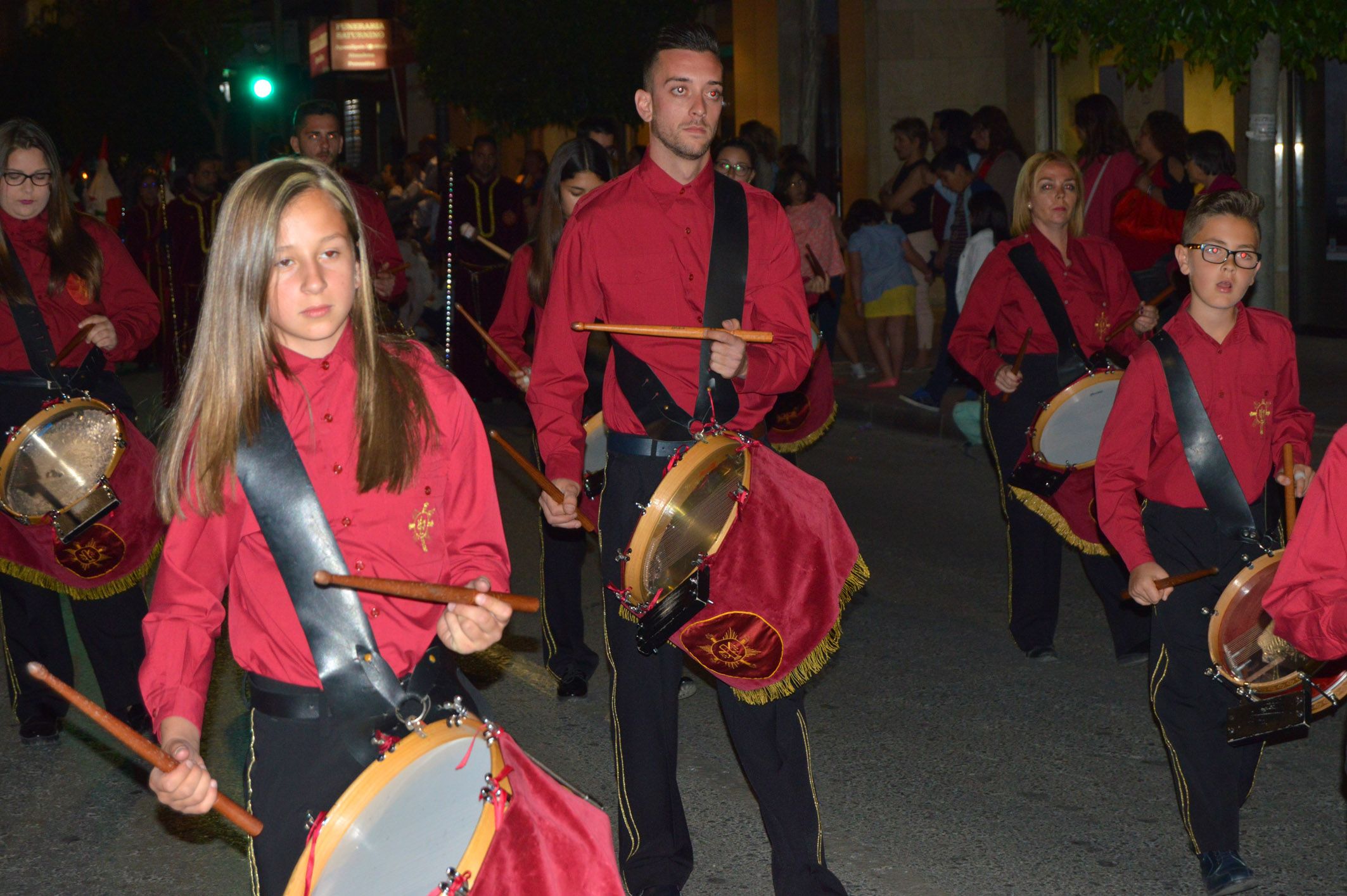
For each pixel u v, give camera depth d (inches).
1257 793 178.4
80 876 165.2
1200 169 339.3
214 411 93.6
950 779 184.9
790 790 138.7
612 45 596.7
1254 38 314.3
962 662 231.0
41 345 185.5
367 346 96.0
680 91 138.5
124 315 196.9
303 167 94.6
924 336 506.9
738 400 140.5
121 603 196.5
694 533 132.0
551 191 197.3
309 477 94.8
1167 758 189.9
